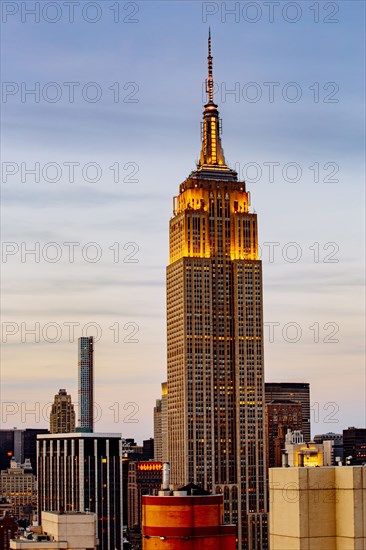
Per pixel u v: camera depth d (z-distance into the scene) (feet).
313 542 318.04
